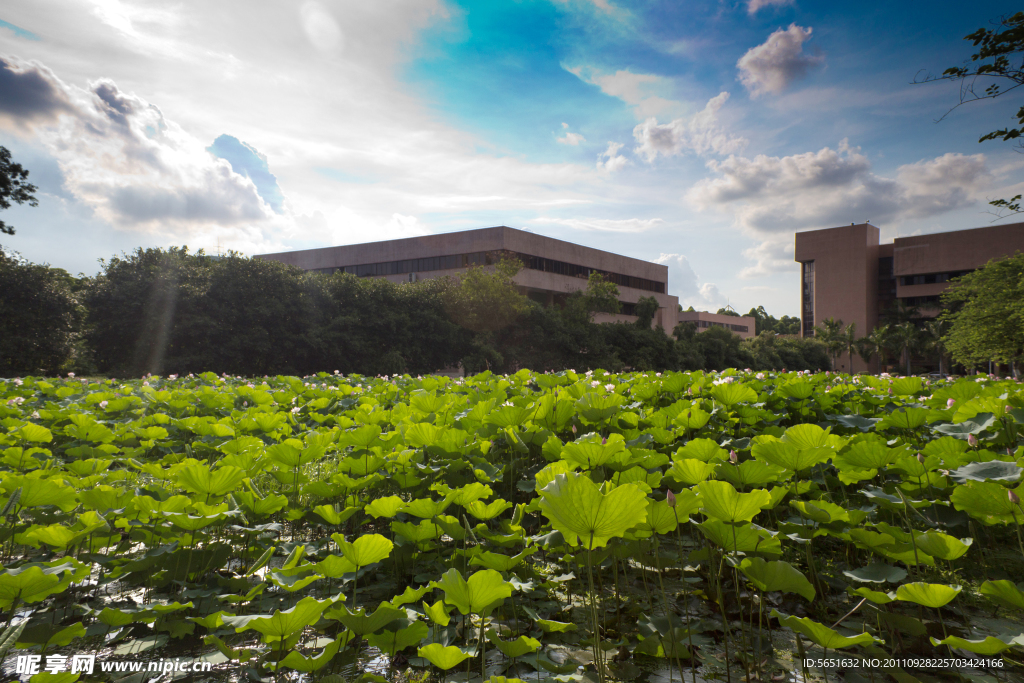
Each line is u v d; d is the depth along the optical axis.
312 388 8.73
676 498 2.62
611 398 5.07
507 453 5.14
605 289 51.03
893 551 2.58
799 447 3.36
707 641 2.76
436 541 3.65
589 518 2.11
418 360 35.22
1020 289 29.12
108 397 7.60
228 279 29.44
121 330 26.78
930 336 67.94
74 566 2.48
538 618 2.57
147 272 28.55
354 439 4.25
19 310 25.11
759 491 2.40
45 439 4.84
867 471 3.49
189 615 2.80
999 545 3.94
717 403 5.74
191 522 2.94
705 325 88.69
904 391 6.62
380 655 2.66
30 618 2.76
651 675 2.45
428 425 4.38
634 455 3.74
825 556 3.79
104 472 4.23
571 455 3.40
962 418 4.38
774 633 2.82
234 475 3.12
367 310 33.97
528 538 3.03
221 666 2.49
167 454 5.53
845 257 79.69
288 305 30.36
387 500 3.13
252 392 7.88
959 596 3.17
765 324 138.12
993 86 10.07
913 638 2.70
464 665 2.59
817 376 8.87
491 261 50.09
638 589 3.37
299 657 2.15
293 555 2.64
